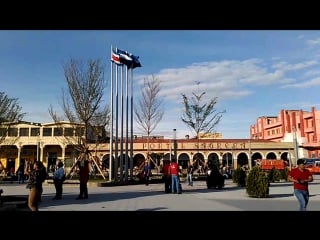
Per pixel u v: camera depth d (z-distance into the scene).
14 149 69.69
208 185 22.25
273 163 46.41
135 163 67.44
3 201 11.68
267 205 13.06
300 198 9.83
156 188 22.50
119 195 17.36
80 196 15.78
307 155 72.75
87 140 29.70
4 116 36.38
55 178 15.74
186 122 36.97
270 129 93.94
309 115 80.19
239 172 24.27
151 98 36.16
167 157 67.69
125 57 27.80
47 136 69.38
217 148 69.56
